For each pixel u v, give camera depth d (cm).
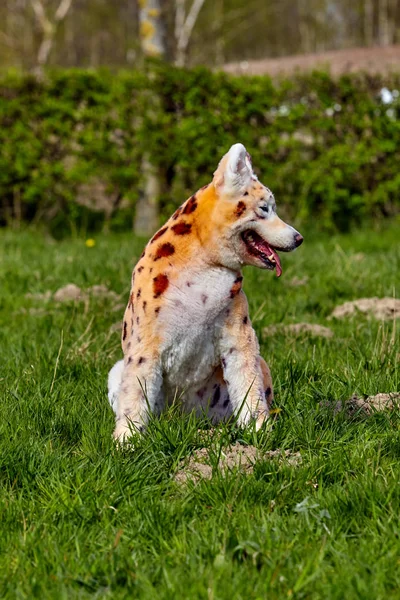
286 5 10619
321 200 2844
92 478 897
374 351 1305
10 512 837
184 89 2758
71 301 1716
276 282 1908
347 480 875
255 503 858
